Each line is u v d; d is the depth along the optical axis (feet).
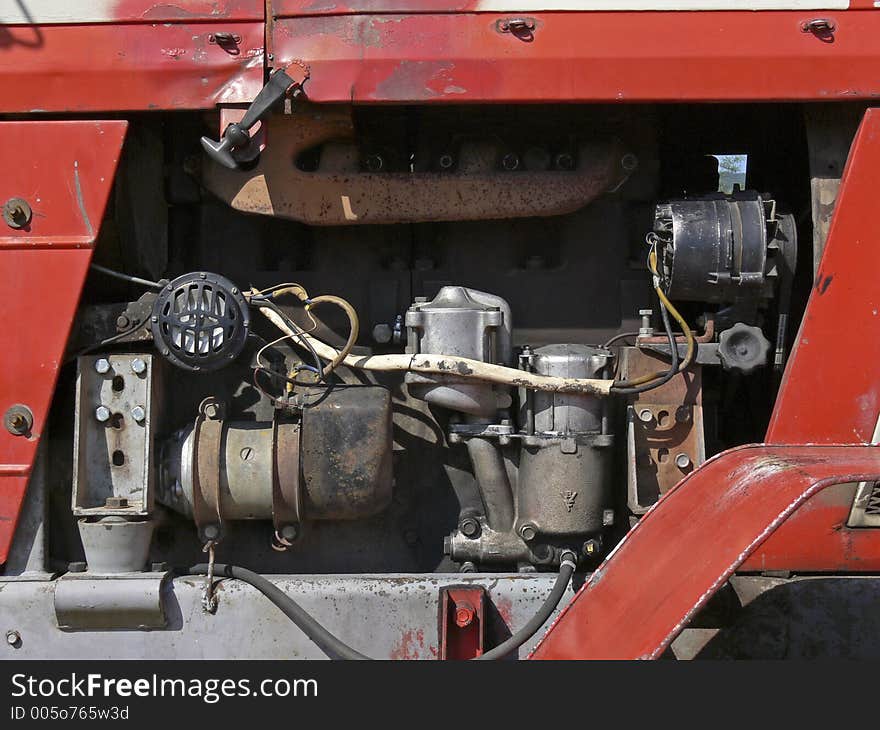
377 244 8.11
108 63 6.98
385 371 7.54
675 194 8.41
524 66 6.93
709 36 6.98
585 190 7.67
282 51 7.00
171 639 6.94
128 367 7.13
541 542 7.35
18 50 7.00
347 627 6.90
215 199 8.05
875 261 6.97
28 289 6.90
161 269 7.98
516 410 7.63
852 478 5.38
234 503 7.17
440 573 7.31
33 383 6.89
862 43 7.00
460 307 7.32
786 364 7.33
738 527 5.48
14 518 6.94
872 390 6.97
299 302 7.97
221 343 7.07
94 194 6.89
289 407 7.25
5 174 6.91
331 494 7.20
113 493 7.08
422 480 7.86
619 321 8.06
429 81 6.93
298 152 7.55
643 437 7.41
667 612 5.49
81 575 6.96
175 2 7.02
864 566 6.93
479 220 8.04
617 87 6.95
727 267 7.22
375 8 6.96
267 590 6.87
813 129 7.30
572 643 6.23
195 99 7.00
